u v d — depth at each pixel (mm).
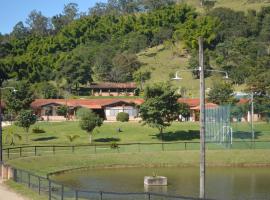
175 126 103438
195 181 57250
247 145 81812
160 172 65250
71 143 88188
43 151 75625
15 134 94125
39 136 98438
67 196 38656
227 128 85312
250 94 116188
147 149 78500
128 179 59531
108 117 132625
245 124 106062
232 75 175000
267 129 100500
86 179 59594
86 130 92250
